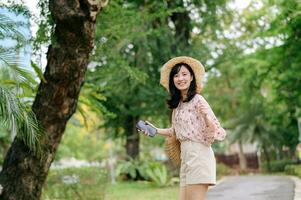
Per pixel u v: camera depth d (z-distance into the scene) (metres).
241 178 22.77
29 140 6.42
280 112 29.17
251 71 20.22
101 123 25.84
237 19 21.77
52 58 7.23
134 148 25.02
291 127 29.92
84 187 11.82
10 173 7.50
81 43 7.04
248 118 33.78
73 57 7.11
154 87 19.12
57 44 7.06
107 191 15.05
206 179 4.14
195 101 4.27
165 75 4.50
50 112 7.40
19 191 7.46
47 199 11.69
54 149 7.61
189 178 4.20
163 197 13.82
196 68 4.39
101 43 9.65
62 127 7.60
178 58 4.42
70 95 7.44
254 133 33.34
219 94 35.22
